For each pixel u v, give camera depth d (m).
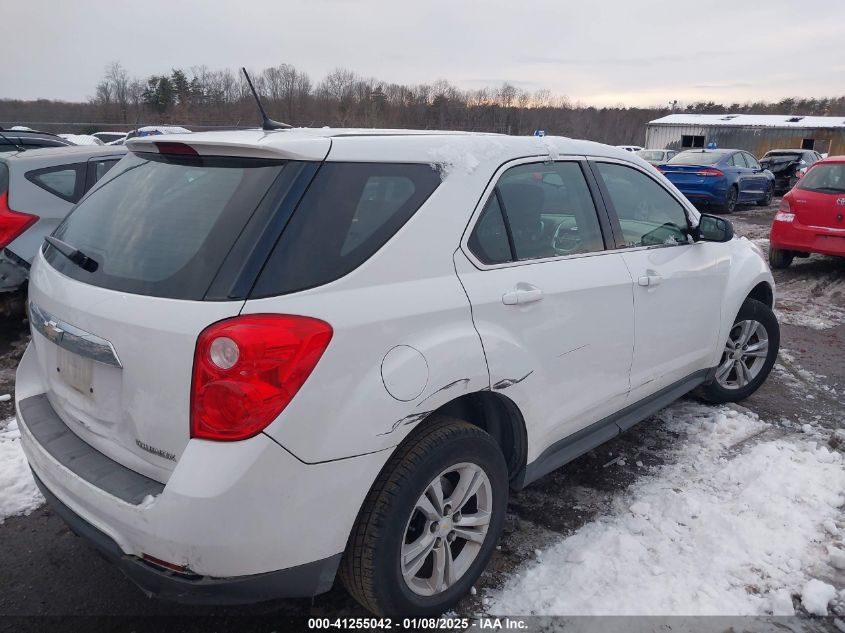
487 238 2.55
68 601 2.61
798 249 8.73
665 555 2.84
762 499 3.23
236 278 1.92
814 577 2.72
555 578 2.70
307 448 1.93
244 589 1.94
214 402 1.85
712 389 4.30
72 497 2.13
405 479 2.16
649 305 3.29
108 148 5.88
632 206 3.43
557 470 3.61
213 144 2.18
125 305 2.03
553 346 2.73
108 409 2.13
